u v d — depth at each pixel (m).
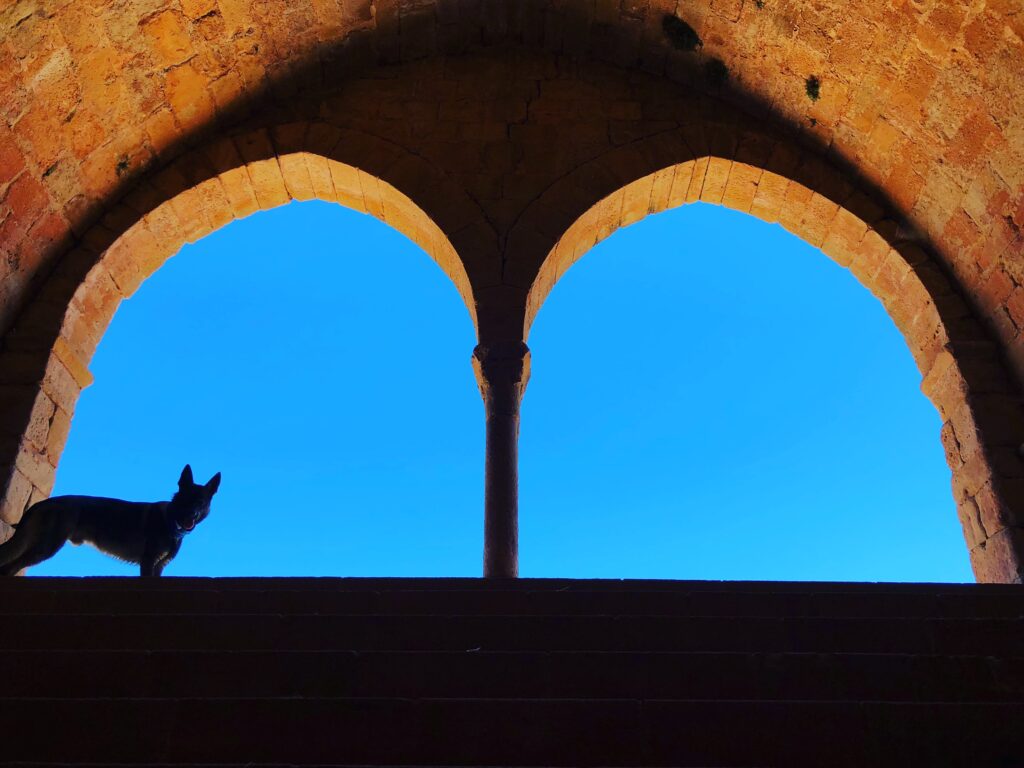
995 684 3.67
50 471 7.62
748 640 4.00
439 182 8.66
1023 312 7.46
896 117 8.03
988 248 7.71
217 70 8.43
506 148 8.87
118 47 7.58
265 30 8.41
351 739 3.30
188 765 3.06
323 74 9.12
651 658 3.72
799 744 3.28
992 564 7.23
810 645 3.99
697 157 8.81
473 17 9.19
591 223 8.81
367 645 3.95
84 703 3.36
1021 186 7.18
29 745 3.25
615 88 9.24
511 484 7.06
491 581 4.54
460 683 3.65
